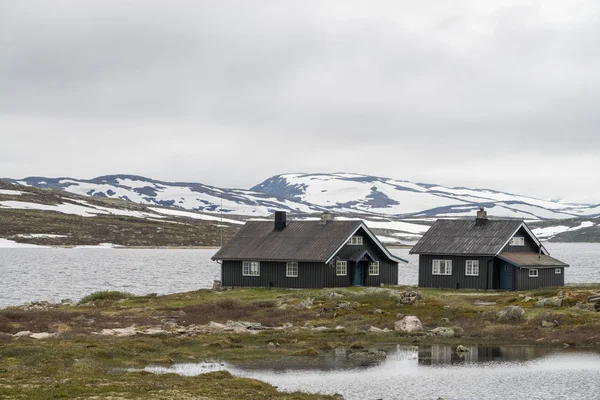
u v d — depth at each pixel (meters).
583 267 180.38
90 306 74.44
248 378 39.22
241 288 89.06
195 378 38.22
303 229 91.06
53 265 171.12
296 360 46.72
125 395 32.22
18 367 39.56
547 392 38.50
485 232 89.69
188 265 186.88
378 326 59.62
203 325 60.03
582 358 47.38
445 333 56.09
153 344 49.53
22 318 60.38
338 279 86.81
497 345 52.22
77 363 41.28
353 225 88.38
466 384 40.31
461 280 88.00
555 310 62.41
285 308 68.38
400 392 38.47
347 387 39.47
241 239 93.00
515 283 84.94
